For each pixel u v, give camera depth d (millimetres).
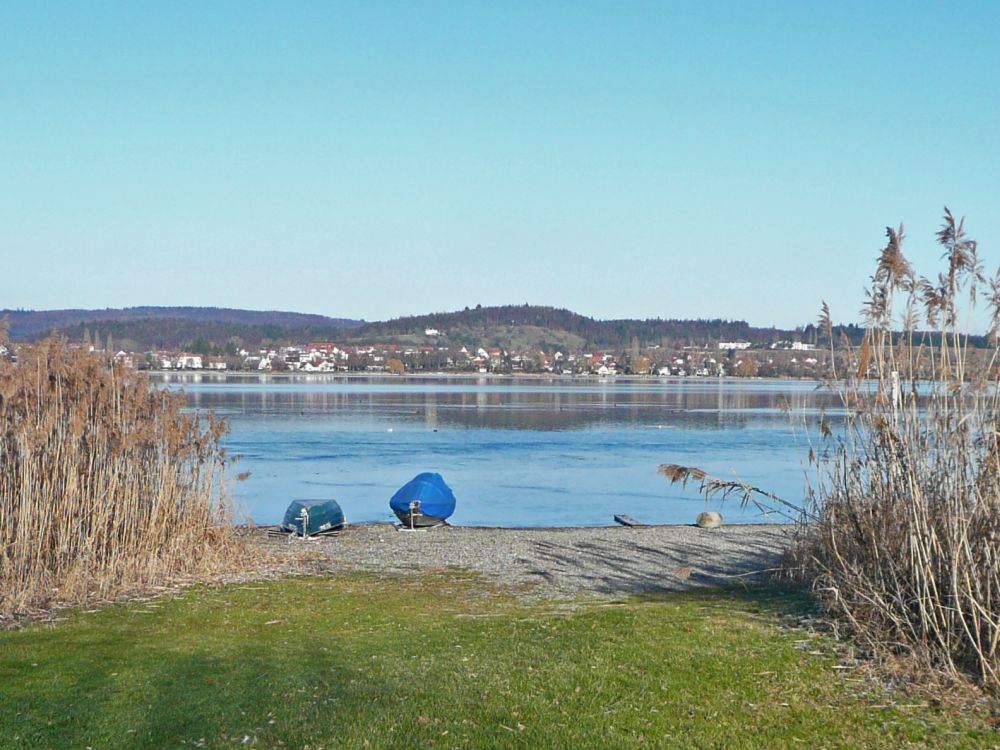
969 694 7965
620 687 8406
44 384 14766
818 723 7383
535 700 8039
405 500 25703
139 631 11250
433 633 11195
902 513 9938
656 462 45000
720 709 7754
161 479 16141
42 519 13852
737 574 17375
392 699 8133
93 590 13625
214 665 9438
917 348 9852
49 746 7039
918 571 9219
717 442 55469
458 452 49406
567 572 17688
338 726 7406
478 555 19938
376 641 10727
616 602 14117
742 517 29891
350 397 116062
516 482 38062
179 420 16781
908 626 9258
